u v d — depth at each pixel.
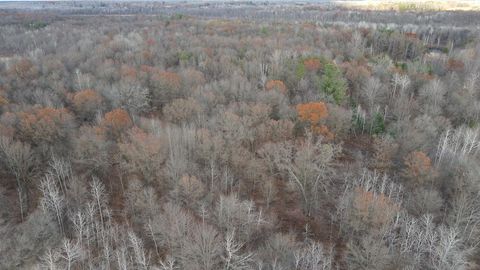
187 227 35.09
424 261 34.62
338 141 55.38
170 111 55.38
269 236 38.09
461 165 44.66
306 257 33.47
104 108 57.88
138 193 40.47
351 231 38.94
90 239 36.66
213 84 63.06
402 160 49.19
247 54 79.94
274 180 46.44
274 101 57.06
